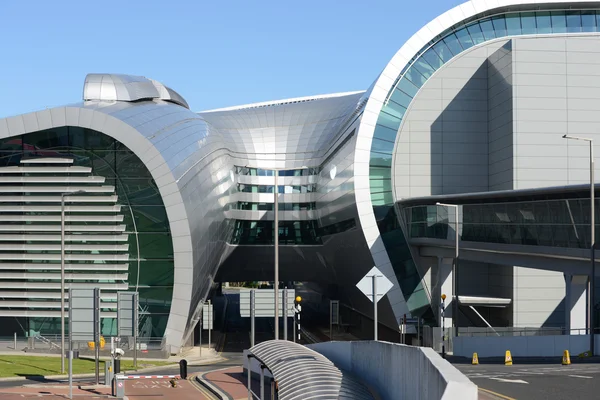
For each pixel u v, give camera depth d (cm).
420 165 5403
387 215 5234
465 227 4356
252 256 6681
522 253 3778
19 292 4719
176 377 2995
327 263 6625
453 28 5391
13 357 4203
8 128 4516
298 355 2139
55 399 2517
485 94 5419
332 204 5772
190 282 4691
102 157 4656
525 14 5341
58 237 4700
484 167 5419
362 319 6450
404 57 5294
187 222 4622
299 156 6525
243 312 2992
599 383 2134
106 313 4725
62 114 4512
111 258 4709
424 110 5403
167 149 4631
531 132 4947
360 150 5244
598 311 4253
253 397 2291
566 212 3406
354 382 1712
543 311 4900
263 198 6494
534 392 1927
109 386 2912
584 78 4956
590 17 5241
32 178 4650
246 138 6656
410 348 1362
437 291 5069
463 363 3403
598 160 4950
